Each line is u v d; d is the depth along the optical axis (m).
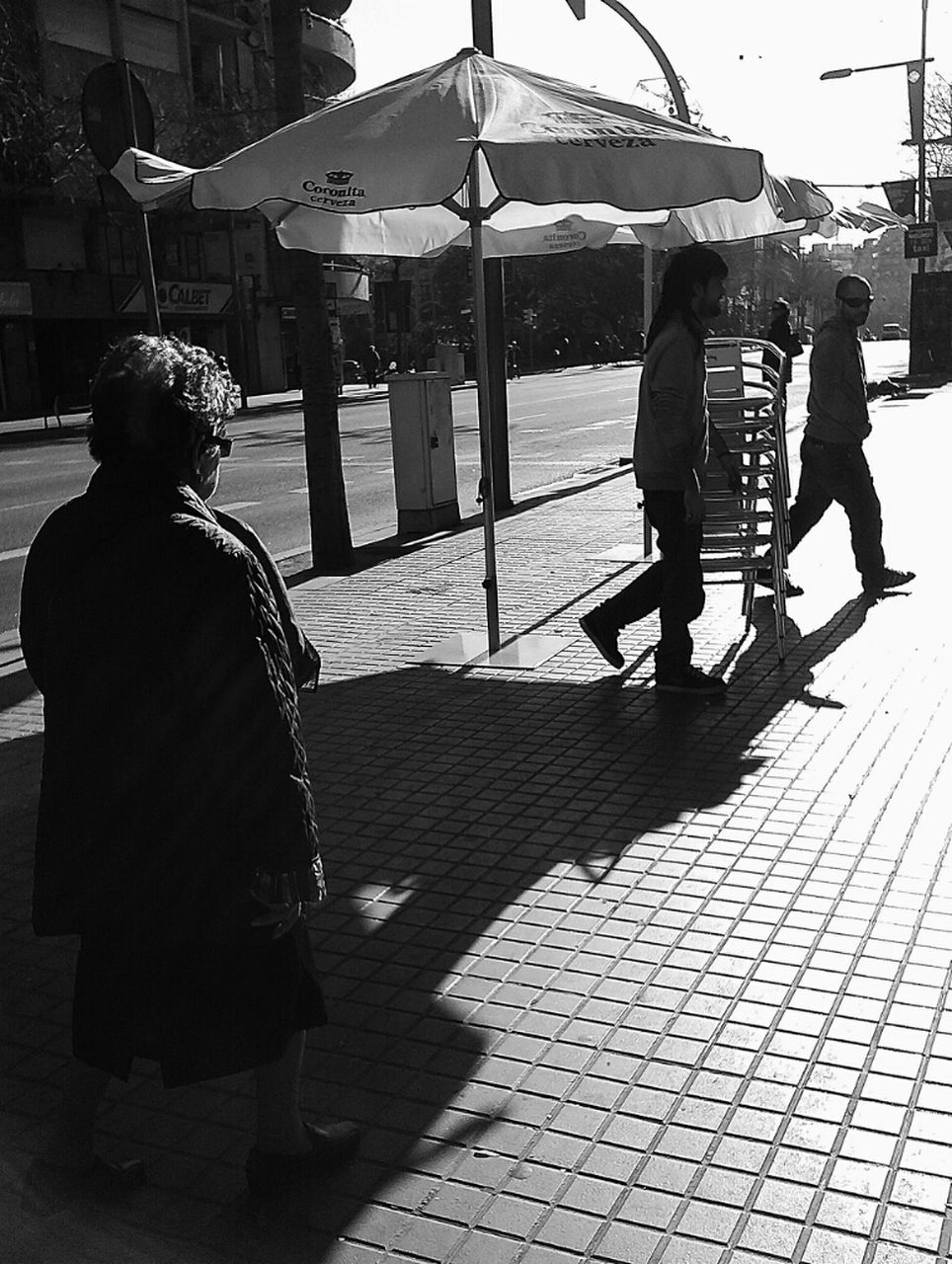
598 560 9.71
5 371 37.00
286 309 49.59
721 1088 3.04
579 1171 2.77
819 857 4.27
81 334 40.03
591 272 79.75
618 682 6.37
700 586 6.04
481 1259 2.52
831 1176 2.71
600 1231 2.58
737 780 4.98
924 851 4.27
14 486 18.17
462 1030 3.34
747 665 6.56
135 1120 3.03
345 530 9.80
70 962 3.83
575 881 4.18
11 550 12.25
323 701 6.27
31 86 35.03
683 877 4.17
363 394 43.53
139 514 2.39
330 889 4.20
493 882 4.20
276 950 2.48
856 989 3.44
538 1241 2.56
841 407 7.63
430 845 4.51
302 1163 2.72
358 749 5.55
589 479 15.38
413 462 11.30
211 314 44.06
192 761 2.32
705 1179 2.72
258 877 2.39
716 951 3.69
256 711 2.31
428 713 6.01
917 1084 3.02
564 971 3.62
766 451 6.61
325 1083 3.13
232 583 2.32
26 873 4.46
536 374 64.31
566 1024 3.35
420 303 75.56
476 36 10.66
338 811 4.86
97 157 6.75
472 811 4.80
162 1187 2.77
